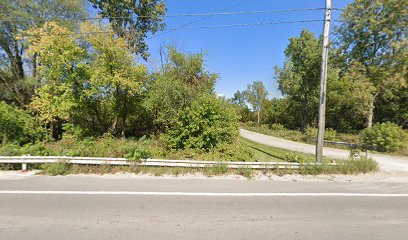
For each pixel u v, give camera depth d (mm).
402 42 10266
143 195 5359
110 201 4930
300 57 31031
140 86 14711
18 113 11555
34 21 15938
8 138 10508
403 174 8156
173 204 4863
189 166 7816
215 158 9102
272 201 5227
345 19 10930
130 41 20812
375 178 7562
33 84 15906
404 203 5273
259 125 44469
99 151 8344
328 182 6996
